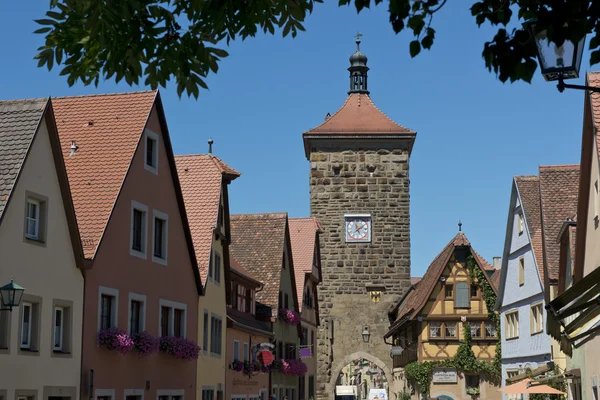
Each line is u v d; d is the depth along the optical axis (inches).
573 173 1226.6
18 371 756.6
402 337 2082.9
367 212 2201.0
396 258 2188.7
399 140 2202.3
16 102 821.2
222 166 1332.4
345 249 2194.9
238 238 1728.6
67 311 848.9
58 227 834.2
